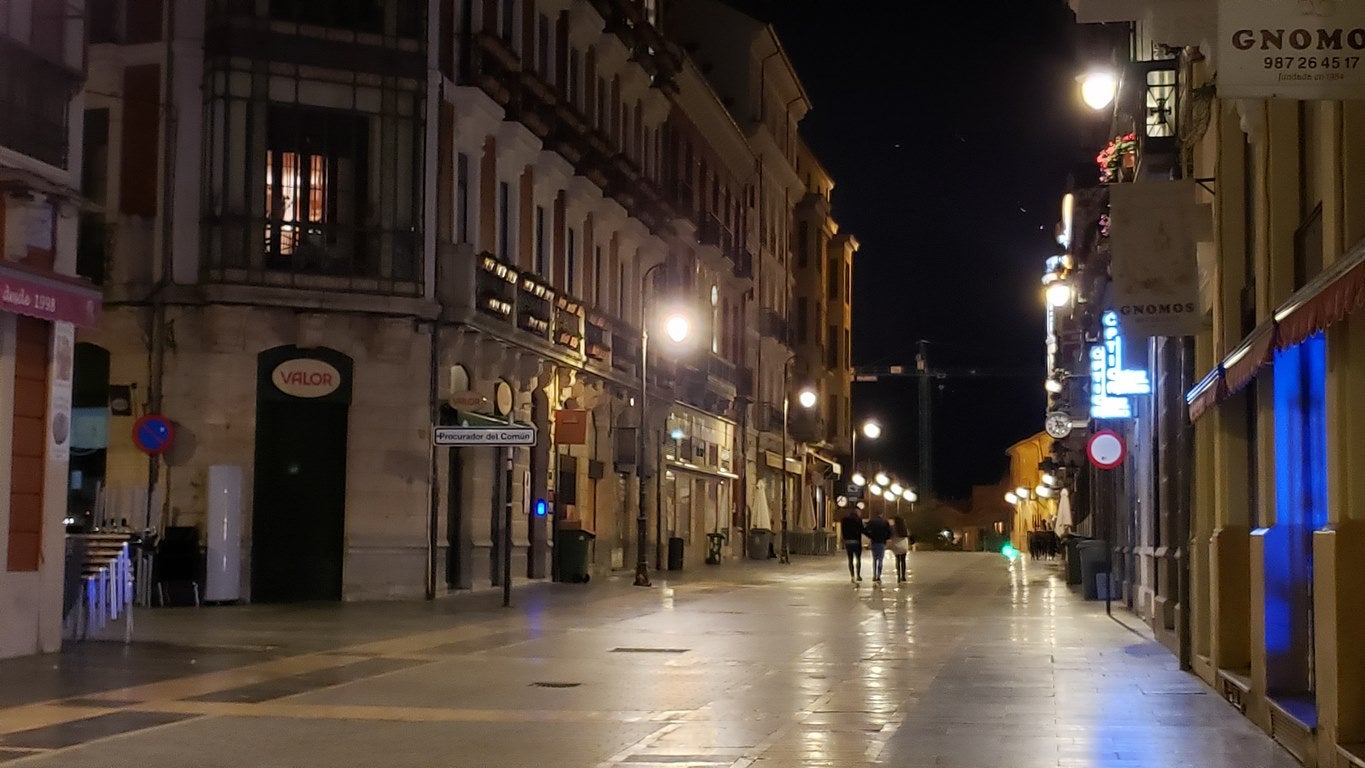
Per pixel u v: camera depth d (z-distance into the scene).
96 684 14.29
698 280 50.56
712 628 21.94
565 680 15.22
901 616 24.92
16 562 16.41
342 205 26.92
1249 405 14.52
